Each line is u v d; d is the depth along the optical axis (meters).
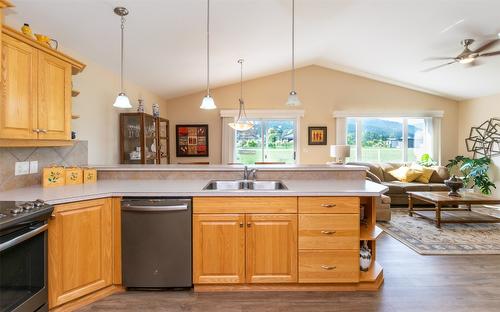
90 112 3.68
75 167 2.63
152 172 2.85
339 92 6.67
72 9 2.55
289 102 3.22
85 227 2.04
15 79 1.86
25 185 2.35
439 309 2.02
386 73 6.09
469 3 3.27
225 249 2.18
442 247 3.29
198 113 6.71
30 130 1.99
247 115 6.64
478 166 5.74
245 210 2.18
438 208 4.03
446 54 4.73
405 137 6.74
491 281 2.46
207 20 3.20
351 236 2.20
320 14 3.67
